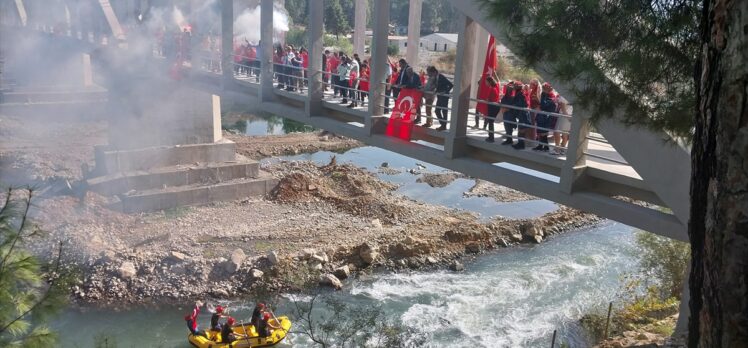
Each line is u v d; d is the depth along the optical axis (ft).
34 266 20.26
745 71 12.68
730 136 13.07
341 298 81.20
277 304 78.74
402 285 85.66
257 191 115.55
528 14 29.53
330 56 68.08
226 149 117.50
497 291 83.92
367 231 100.42
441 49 170.09
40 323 20.40
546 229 106.73
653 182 34.22
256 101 69.26
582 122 37.55
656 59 26.48
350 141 166.30
